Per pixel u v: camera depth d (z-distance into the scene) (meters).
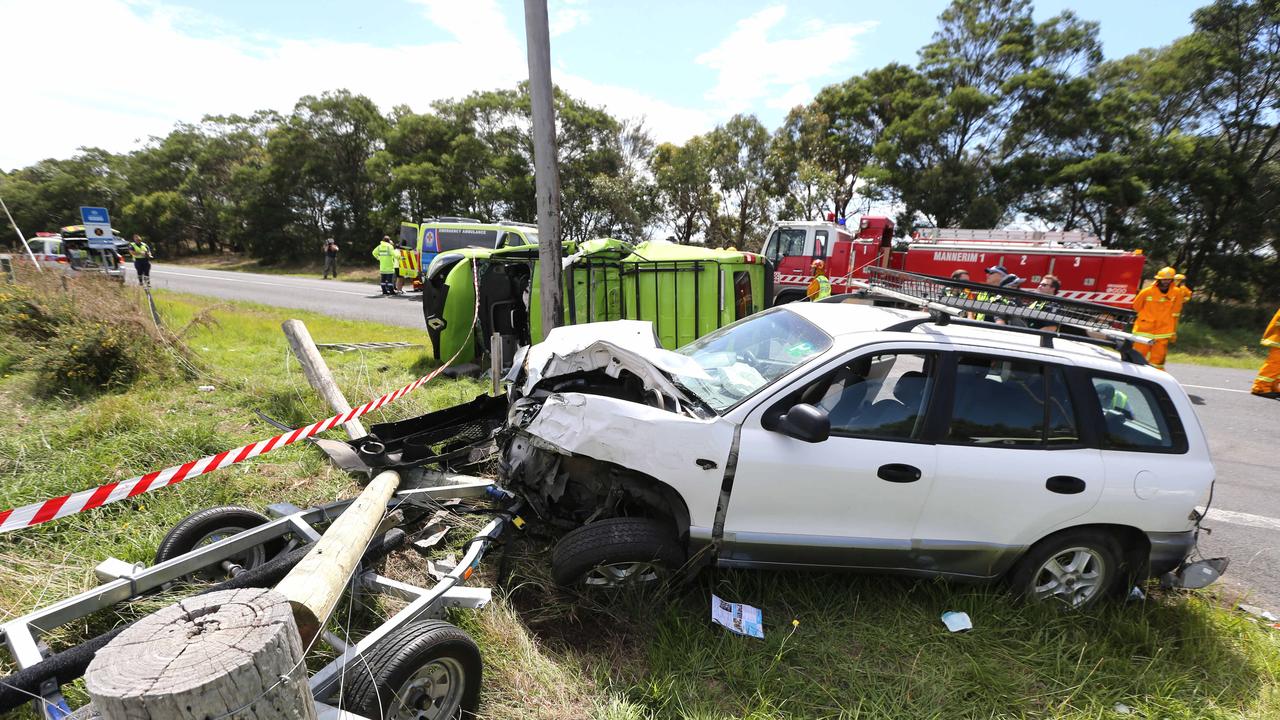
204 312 8.91
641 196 31.39
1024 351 3.42
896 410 3.30
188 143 54.19
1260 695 3.00
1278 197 20.14
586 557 3.05
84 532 3.54
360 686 2.09
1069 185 22.73
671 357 3.79
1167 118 22.78
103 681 1.26
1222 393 9.50
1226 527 4.86
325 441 4.46
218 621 1.42
